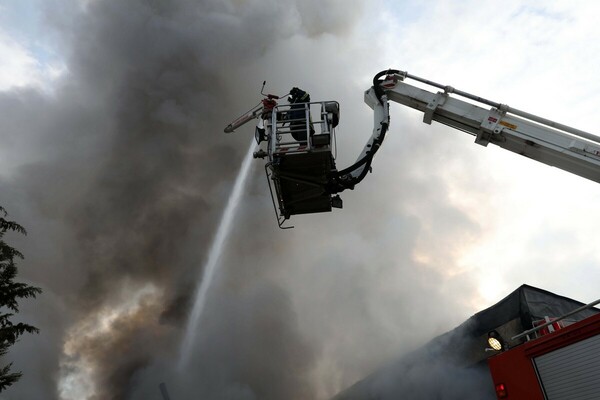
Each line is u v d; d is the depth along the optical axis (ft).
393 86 23.70
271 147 19.88
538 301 26.53
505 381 16.75
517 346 16.61
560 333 14.78
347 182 20.79
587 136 18.53
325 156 19.19
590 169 18.79
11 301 33.30
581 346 14.02
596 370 13.43
